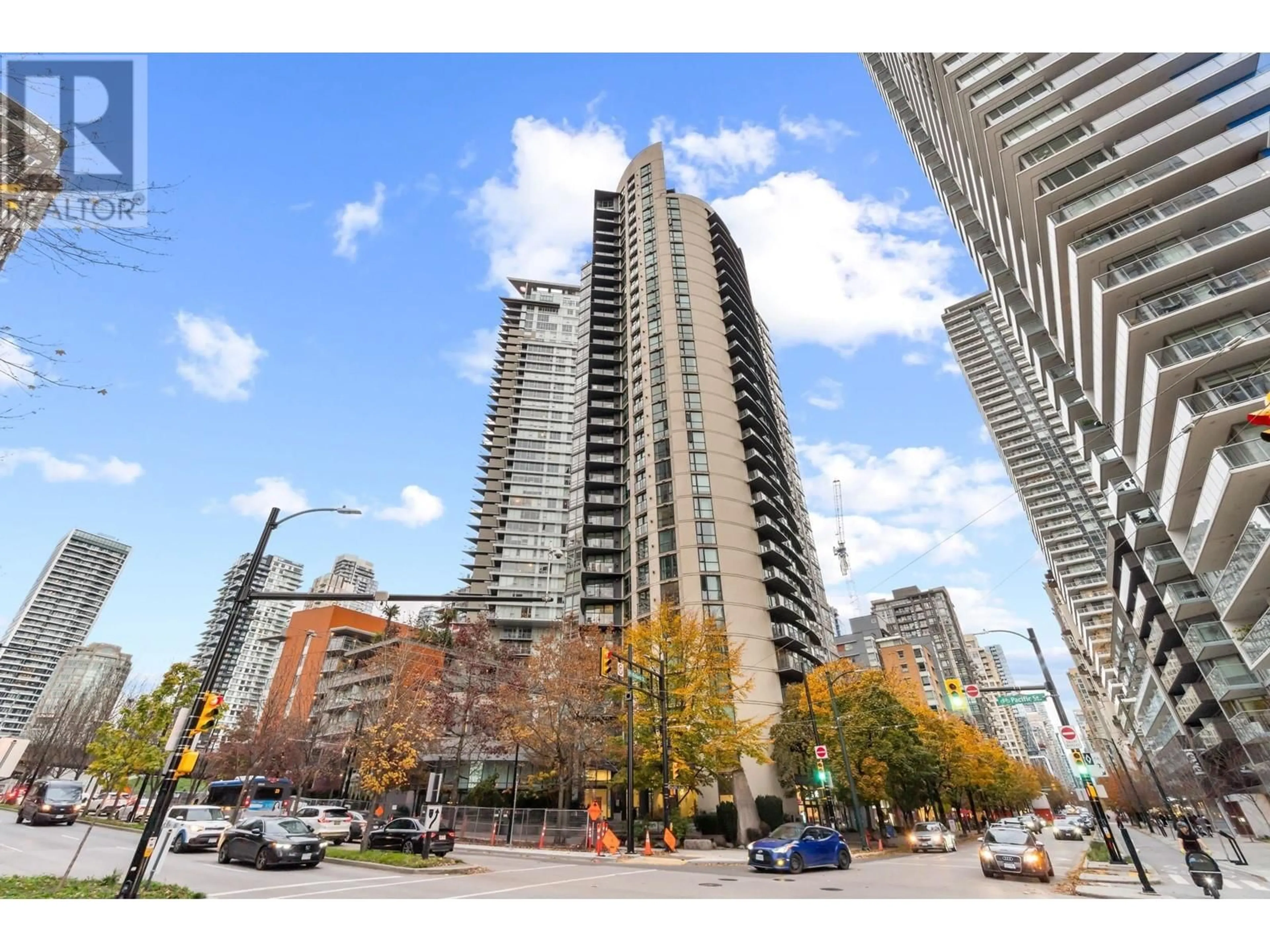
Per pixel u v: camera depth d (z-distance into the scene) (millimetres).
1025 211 36906
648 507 57469
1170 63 31750
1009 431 119438
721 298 71750
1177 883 15758
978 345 129750
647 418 62656
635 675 33656
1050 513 109438
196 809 22984
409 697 39375
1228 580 27703
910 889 14844
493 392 108938
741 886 15172
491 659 46062
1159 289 28422
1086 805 144875
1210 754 41812
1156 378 26734
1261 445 22688
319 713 56875
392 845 21484
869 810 47062
